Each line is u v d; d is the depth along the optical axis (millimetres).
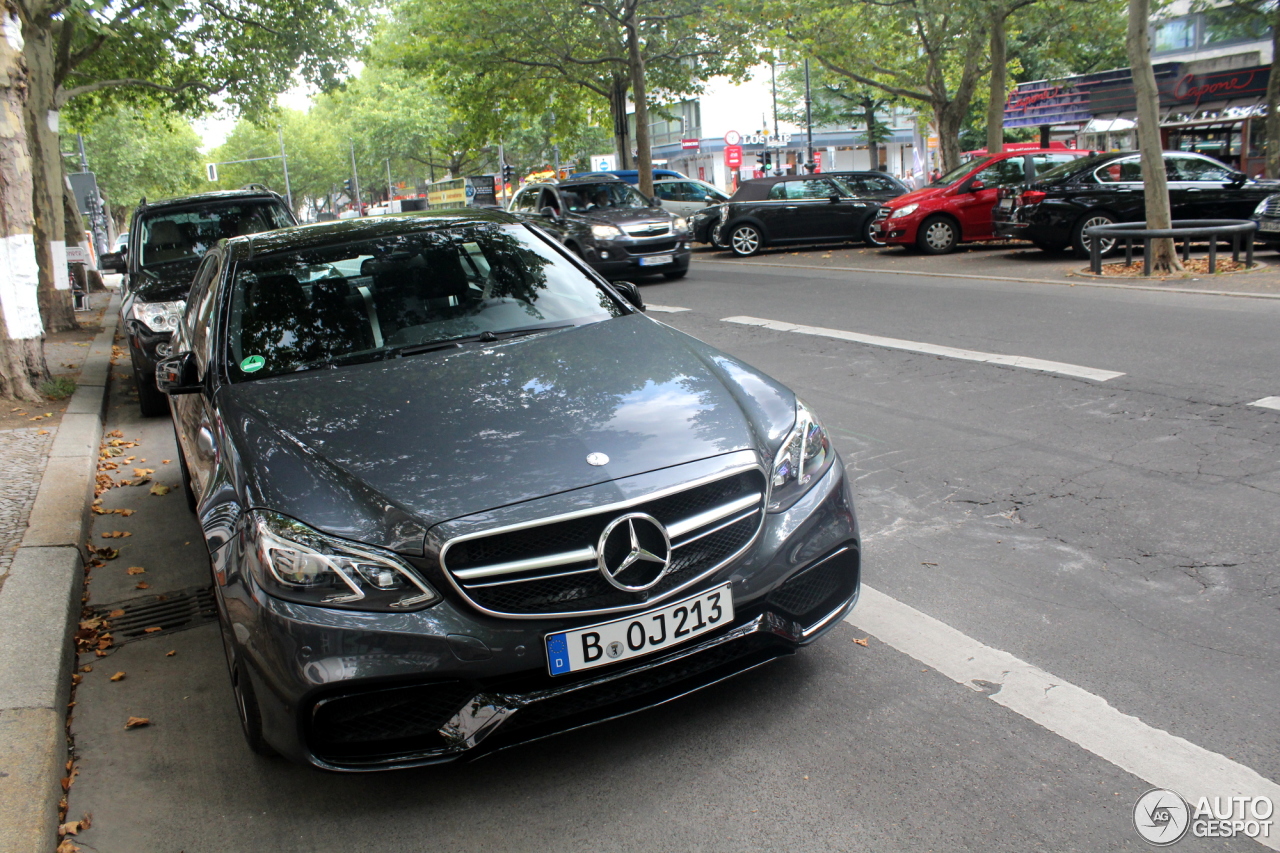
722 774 2914
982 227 17328
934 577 4148
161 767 3246
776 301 12594
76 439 7363
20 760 3102
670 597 2834
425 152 70500
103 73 20719
